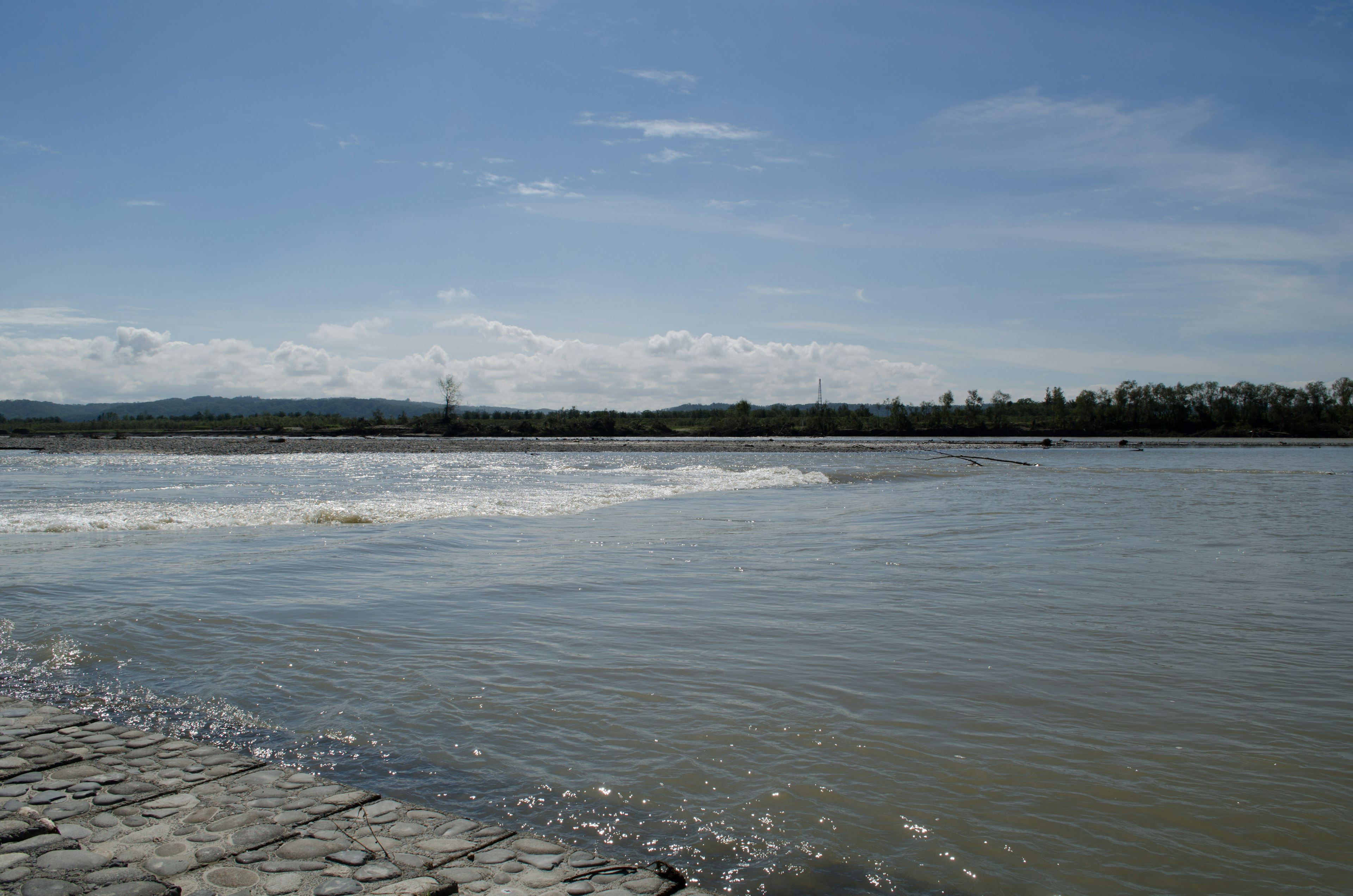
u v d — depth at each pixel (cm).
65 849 356
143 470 3784
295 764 473
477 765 473
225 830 381
